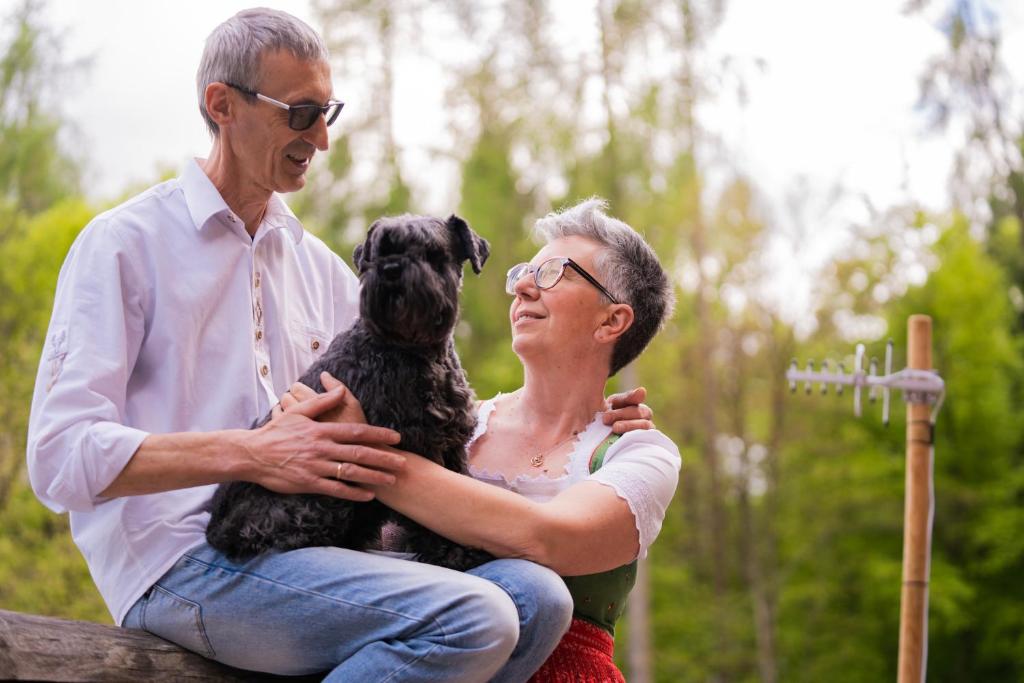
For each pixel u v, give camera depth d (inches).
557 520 111.2
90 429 104.8
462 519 107.7
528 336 130.8
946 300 775.1
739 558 877.8
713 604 807.1
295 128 116.0
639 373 818.8
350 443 105.2
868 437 792.3
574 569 114.1
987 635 751.7
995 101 805.9
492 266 639.1
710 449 822.5
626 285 132.2
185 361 115.2
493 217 634.8
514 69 633.0
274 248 126.0
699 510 861.2
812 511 796.0
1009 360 778.8
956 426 769.6
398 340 107.4
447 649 100.9
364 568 104.4
